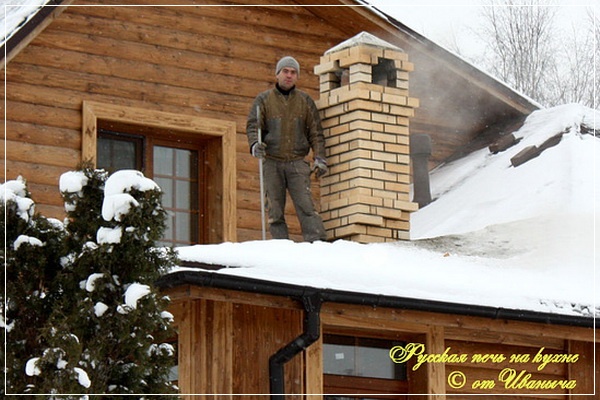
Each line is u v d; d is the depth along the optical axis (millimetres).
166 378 13641
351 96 19953
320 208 20547
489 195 21547
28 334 13531
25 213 13664
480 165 23125
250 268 16094
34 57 20906
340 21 23359
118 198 13305
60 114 20922
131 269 13406
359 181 19688
